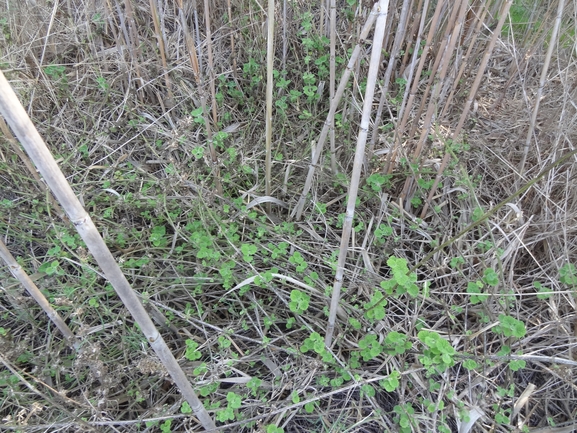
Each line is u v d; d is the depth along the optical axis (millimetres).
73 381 1809
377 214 2398
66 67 2834
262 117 2740
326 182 2434
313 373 1744
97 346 1539
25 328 1953
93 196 2186
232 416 1568
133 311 1070
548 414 1802
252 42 2738
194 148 2227
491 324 1800
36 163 795
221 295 2084
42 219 2143
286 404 1732
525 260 2287
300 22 2828
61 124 2533
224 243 2150
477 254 2158
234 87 2883
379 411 1718
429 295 2047
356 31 2348
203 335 1979
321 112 2568
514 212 2230
